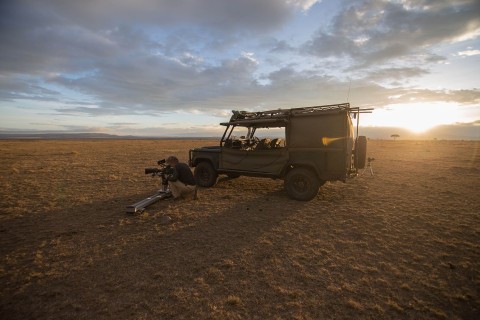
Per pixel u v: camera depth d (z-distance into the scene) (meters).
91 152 24.36
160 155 21.02
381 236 5.03
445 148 32.38
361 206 7.02
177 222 5.76
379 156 21.30
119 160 17.55
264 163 8.15
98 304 3.04
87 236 5.00
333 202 7.43
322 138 7.24
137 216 6.15
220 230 5.33
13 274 3.68
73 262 4.03
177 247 4.55
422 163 16.45
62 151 25.55
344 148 6.96
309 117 7.41
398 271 3.75
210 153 9.28
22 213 6.35
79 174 11.82
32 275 3.65
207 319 2.79
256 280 3.54
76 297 3.17
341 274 3.69
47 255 4.25
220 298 3.15
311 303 3.06
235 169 8.70
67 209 6.68
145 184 9.71
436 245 4.61
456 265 3.91
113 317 2.82
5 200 7.48
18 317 2.83
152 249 4.47
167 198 7.72
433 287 3.37
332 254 4.29
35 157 19.55
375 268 3.83
